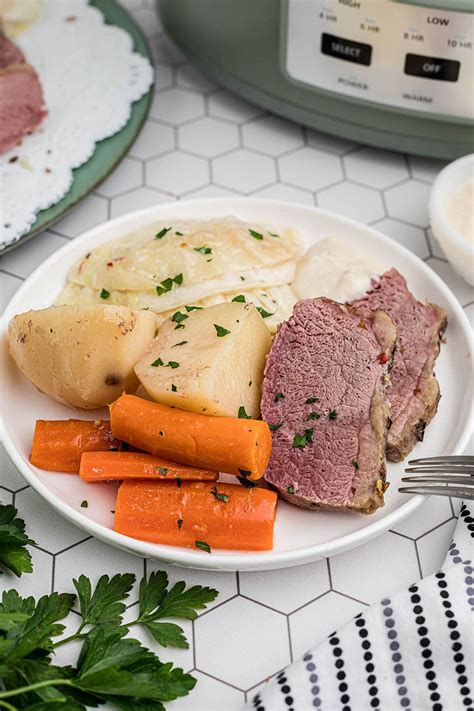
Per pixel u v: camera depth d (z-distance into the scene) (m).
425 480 0.74
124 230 0.88
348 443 0.75
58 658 0.71
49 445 0.76
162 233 0.85
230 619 0.73
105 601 0.73
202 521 0.73
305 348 0.78
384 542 0.76
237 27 0.94
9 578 0.74
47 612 0.72
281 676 0.70
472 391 0.80
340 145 0.99
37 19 1.04
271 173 0.97
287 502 0.75
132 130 0.95
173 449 0.74
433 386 0.79
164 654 0.72
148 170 0.97
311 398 0.77
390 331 0.79
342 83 0.92
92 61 1.00
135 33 1.03
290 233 0.88
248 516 0.73
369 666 0.70
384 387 0.77
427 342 0.81
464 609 0.71
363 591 0.74
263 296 0.83
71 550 0.76
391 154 0.99
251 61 0.95
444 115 0.91
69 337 0.77
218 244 0.84
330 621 0.73
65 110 0.96
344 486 0.74
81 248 0.86
